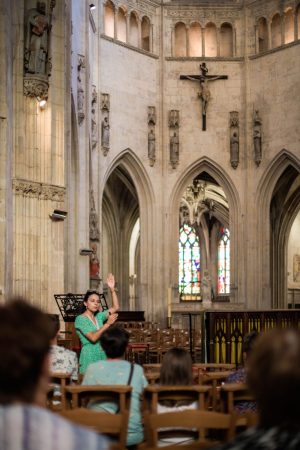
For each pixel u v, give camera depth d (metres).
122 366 8.45
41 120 26.02
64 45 27.77
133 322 40.16
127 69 49.84
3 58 23.53
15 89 25.28
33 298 25.36
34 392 3.44
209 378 9.91
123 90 49.47
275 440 3.17
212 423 6.09
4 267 22.98
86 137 41.66
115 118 48.84
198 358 29.80
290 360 3.16
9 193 23.92
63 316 21.72
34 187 25.58
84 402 9.02
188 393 7.85
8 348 3.35
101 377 8.39
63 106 27.50
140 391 8.37
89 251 40.09
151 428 6.12
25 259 25.22
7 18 23.84
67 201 29.78
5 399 3.39
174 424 6.11
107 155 48.16
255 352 3.30
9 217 23.91
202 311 20.69
